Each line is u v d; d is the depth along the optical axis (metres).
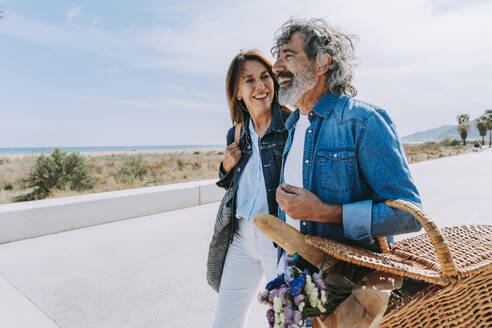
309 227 1.15
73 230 4.96
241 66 1.62
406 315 0.83
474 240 1.15
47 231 4.76
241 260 1.61
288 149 1.36
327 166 1.07
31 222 4.62
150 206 5.88
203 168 25.08
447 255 0.83
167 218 5.59
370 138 0.98
